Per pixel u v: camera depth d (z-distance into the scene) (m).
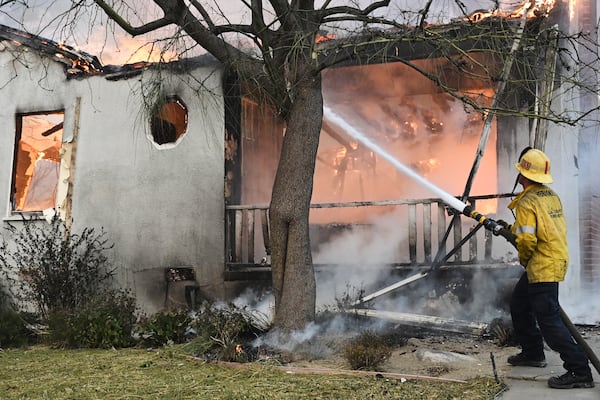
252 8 6.83
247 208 9.16
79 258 9.68
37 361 6.71
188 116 9.59
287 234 6.94
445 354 6.00
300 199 6.91
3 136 10.67
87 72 10.37
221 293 9.14
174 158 9.62
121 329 7.60
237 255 9.12
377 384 5.11
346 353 6.05
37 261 9.84
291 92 7.12
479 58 8.81
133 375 5.71
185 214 9.46
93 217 9.96
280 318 6.81
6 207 10.49
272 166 10.43
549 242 4.96
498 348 6.63
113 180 9.92
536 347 5.57
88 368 6.13
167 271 9.47
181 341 7.35
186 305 9.24
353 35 7.21
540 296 4.96
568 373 4.86
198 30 7.08
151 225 9.62
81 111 10.24
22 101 10.62
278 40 6.96
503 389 4.84
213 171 9.38
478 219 5.46
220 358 6.25
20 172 12.48
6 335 7.99
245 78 7.34
